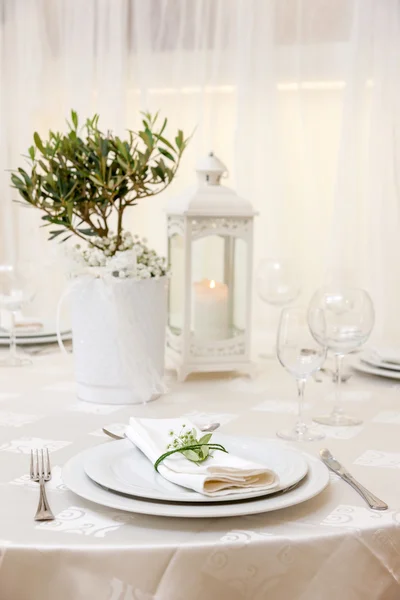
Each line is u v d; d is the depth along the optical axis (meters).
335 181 3.17
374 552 1.02
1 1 3.49
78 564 0.95
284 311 1.43
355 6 3.12
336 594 1.01
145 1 3.30
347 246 3.17
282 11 3.17
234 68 3.26
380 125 3.14
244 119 3.20
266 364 2.12
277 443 1.29
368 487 1.18
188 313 1.88
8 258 3.55
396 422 1.56
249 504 1.03
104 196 1.71
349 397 1.76
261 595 0.98
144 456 1.24
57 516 1.05
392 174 3.14
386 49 3.11
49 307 3.38
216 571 0.96
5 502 1.10
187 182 3.31
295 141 3.24
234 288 1.90
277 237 3.23
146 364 1.66
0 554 0.95
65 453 1.33
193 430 1.25
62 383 1.85
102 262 1.64
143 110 3.35
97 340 1.64
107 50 3.40
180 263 1.89
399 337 3.11
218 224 1.85
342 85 3.19
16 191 3.54
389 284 3.17
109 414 1.59
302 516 1.06
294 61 3.20
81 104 3.44
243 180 3.23
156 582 0.95
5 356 2.12
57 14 3.46
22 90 3.51
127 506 1.01
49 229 3.49
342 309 1.58
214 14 3.25
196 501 1.02
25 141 3.52
